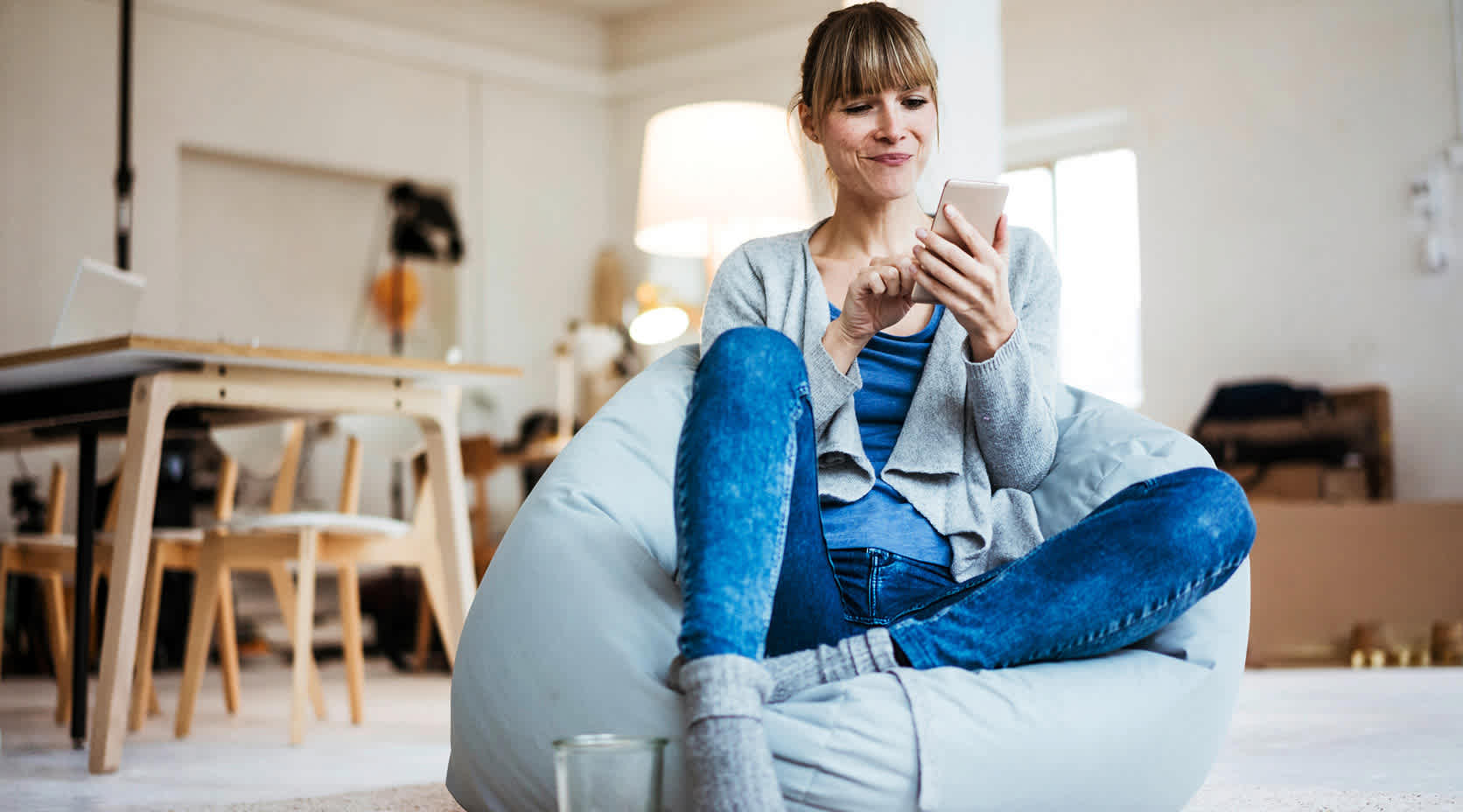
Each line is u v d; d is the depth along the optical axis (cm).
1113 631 130
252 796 202
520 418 809
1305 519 489
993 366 152
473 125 805
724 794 101
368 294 789
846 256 172
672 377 171
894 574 147
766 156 347
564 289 838
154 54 681
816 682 123
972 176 341
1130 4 667
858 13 165
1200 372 638
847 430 155
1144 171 660
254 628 597
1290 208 616
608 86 859
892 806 119
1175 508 128
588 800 99
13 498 563
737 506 111
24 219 639
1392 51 590
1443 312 572
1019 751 122
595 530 143
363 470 737
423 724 312
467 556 297
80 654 279
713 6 816
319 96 741
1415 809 167
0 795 208
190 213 726
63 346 266
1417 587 489
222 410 305
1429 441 573
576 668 131
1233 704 142
